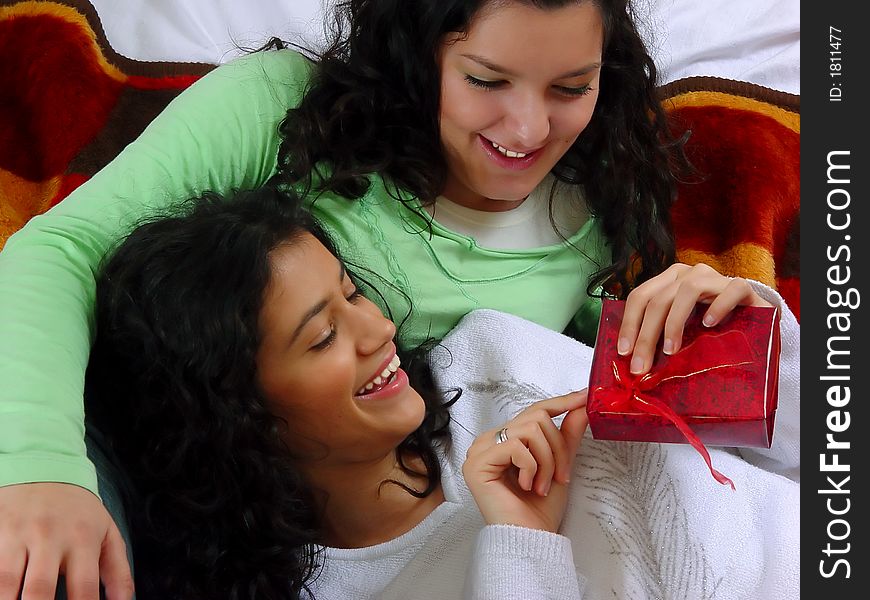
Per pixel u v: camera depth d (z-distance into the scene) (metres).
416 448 1.28
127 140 1.70
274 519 1.21
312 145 1.40
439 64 1.31
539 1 1.19
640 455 1.20
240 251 1.15
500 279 1.46
